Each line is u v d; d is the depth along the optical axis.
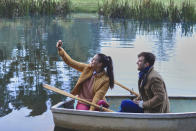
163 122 4.28
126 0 20.23
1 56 8.63
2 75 6.80
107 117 4.30
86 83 4.72
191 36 12.55
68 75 6.90
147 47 10.16
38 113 4.92
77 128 4.44
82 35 12.42
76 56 8.77
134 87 6.21
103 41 11.16
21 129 4.36
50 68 7.46
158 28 14.77
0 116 4.78
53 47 10.02
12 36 11.95
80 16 18.84
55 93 5.79
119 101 5.23
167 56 8.92
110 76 4.62
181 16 17.30
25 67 7.50
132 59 8.49
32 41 11.02
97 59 4.55
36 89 5.96
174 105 5.24
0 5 17.61
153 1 19.61
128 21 17.28
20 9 18.38
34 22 16.03
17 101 5.36
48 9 19.34
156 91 4.19
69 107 4.82
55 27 14.46
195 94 5.92
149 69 4.29
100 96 4.56
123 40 11.39
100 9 19.34
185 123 4.34
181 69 7.56
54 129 4.42
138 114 4.24
